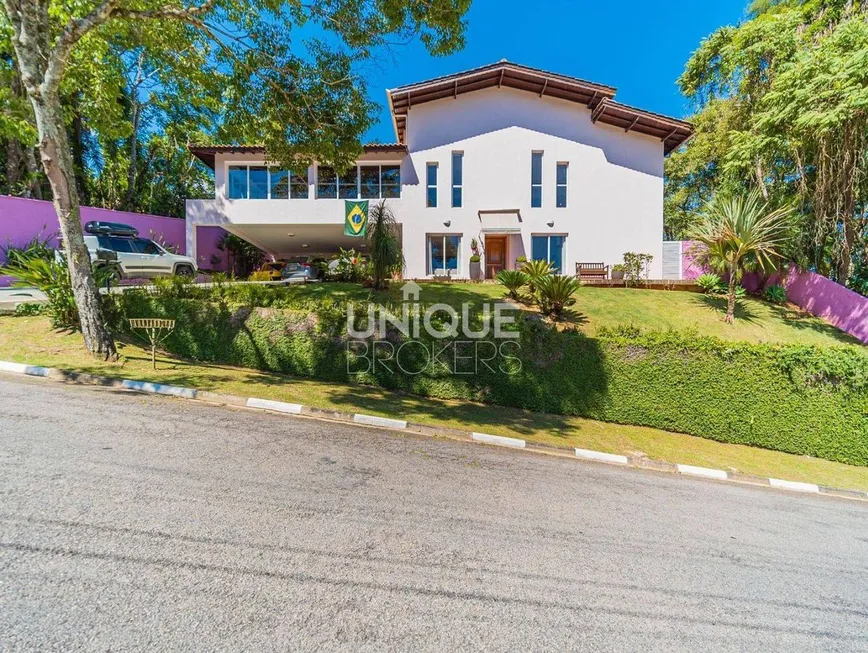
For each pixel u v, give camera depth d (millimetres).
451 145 16438
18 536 2488
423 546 2855
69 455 3689
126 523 2740
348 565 2537
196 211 15828
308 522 2998
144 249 13141
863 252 13492
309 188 16328
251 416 5527
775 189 13969
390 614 2152
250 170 16266
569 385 7801
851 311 11562
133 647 1777
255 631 1935
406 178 16406
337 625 2033
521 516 3537
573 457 5887
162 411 5219
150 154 23438
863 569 3359
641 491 4680
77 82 10758
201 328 8547
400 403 7191
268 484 3549
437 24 7316
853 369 6832
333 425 5637
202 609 2041
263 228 17219
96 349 7125
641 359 7645
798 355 7082
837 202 12109
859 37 10336
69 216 6969
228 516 2961
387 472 4156
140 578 2223
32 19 6527
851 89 9844
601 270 15266
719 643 2240
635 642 2156
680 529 3738
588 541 3242
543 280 10289
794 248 12961
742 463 6402
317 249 22328
